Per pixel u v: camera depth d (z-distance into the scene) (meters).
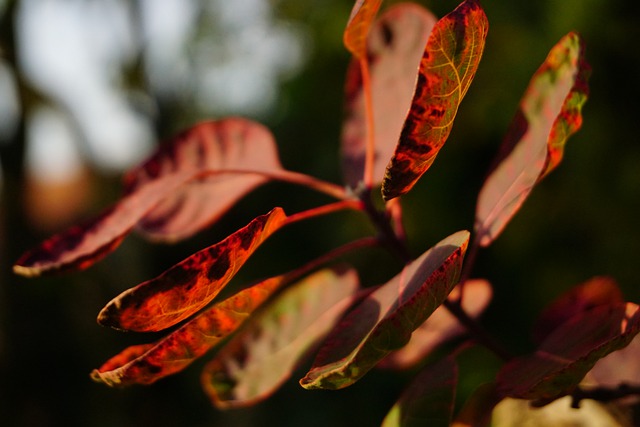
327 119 2.00
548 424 0.52
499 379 0.46
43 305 2.44
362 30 0.46
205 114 3.42
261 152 0.51
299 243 2.31
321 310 0.50
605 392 0.46
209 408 2.43
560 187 1.38
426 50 0.40
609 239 1.34
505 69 1.41
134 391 2.47
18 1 2.29
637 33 1.25
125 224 0.48
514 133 0.48
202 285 0.41
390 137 0.50
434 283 0.40
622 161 1.30
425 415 0.46
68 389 2.44
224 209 0.50
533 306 1.47
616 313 0.45
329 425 1.98
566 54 0.46
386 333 0.40
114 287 2.57
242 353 0.50
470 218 1.54
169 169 0.51
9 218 2.38
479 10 0.41
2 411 2.32
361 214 1.79
